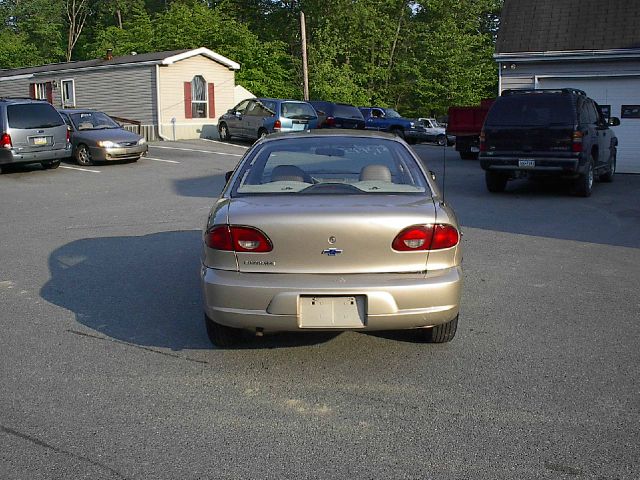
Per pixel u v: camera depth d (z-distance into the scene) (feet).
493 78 153.07
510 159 43.04
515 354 16.51
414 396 14.14
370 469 11.29
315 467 11.36
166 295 21.71
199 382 14.93
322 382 14.90
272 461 11.57
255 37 143.13
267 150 17.87
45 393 14.35
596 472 11.14
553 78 63.93
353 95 147.54
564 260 26.50
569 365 15.78
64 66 106.01
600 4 64.95
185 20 135.64
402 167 17.07
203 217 36.55
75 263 26.20
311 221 14.37
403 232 14.51
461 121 73.31
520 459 11.57
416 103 163.73
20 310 20.29
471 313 19.80
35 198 44.65
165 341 17.52
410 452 11.84
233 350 16.84
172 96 92.99
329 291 14.17
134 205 41.24
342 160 17.44
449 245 14.79
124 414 13.37
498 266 25.53
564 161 41.98
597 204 41.01
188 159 69.92
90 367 15.79
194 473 11.19
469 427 12.75
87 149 63.46
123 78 94.94
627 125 61.67
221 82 98.73
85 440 12.33
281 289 14.24
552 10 66.39
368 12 168.55
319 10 165.89
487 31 191.21
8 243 30.14
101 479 11.03
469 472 11.17
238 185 16.55
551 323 18.86
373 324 14.32
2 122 56.24
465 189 48.29
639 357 16.26
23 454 11.85
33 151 57.62
